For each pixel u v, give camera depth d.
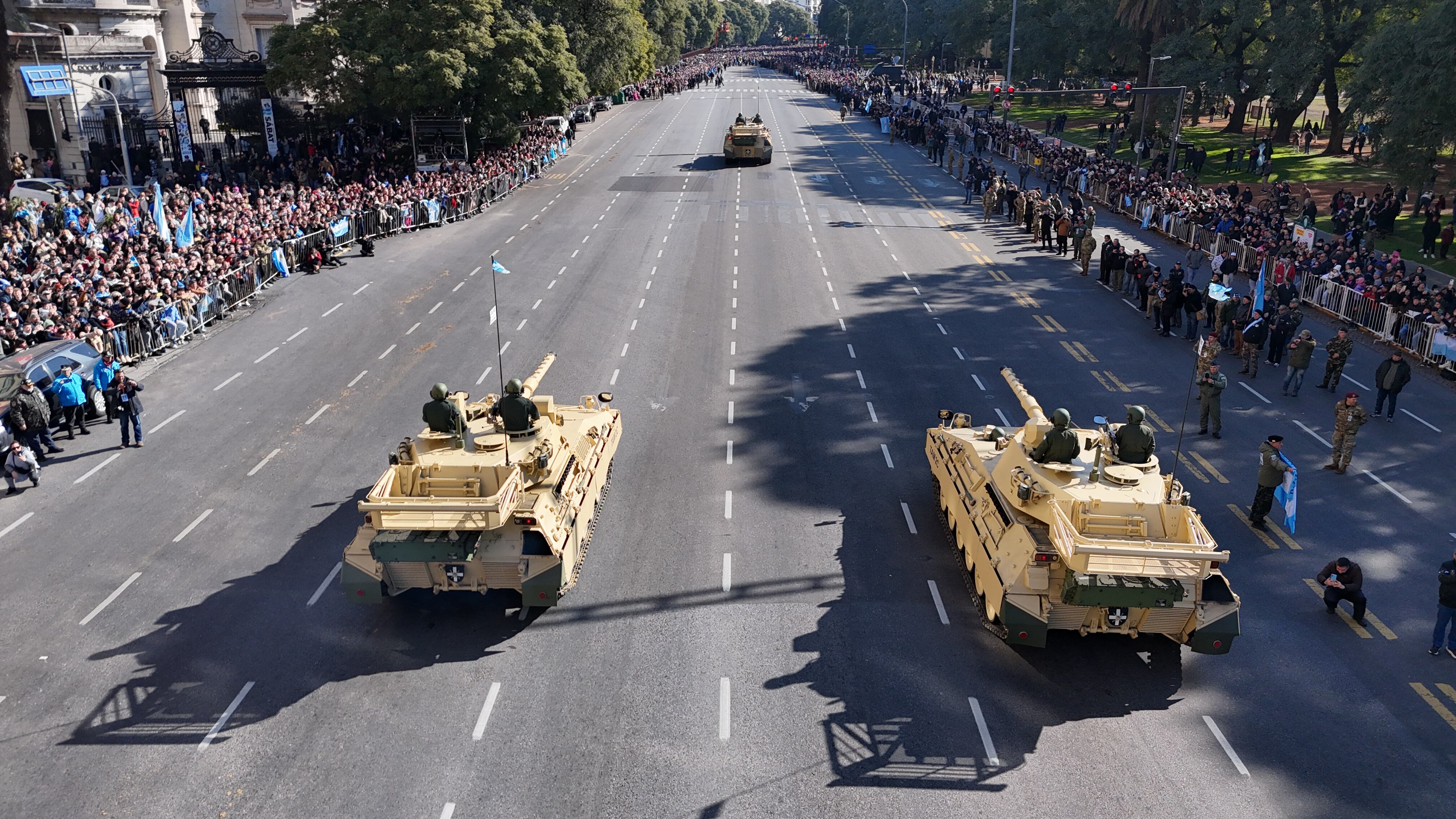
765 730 11.91
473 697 12.58
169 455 20.42
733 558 16.14
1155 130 65.12
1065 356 26.89
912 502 18.30
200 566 16.03
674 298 31.92
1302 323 30.14
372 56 46.31
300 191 40.00
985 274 35.91
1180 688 12.93
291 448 20.59
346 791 10.95
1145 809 10.70
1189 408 23.30
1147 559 12.05
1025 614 12.66
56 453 20.59
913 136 70.50
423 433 15.11
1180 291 28.39
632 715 12.20
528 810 10.64
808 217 45.38
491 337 27.78
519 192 50.62
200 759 11.50
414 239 40.09
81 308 25.42
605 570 15.74
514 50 50.34
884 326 29.36
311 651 13.66
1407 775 11.35
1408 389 24.73
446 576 13.62
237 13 64.88
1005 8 94.44
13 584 15.53
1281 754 11.66
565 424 17.22
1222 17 63.88
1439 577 14.92
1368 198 44.47
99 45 51.09
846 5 180.88
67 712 12.38
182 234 30.98
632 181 54.19
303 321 29.33
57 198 37.25
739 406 23.03
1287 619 14.67
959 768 11.30
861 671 13.12
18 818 10.61
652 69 92.56
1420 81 37.38
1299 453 20.89
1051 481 13.65
